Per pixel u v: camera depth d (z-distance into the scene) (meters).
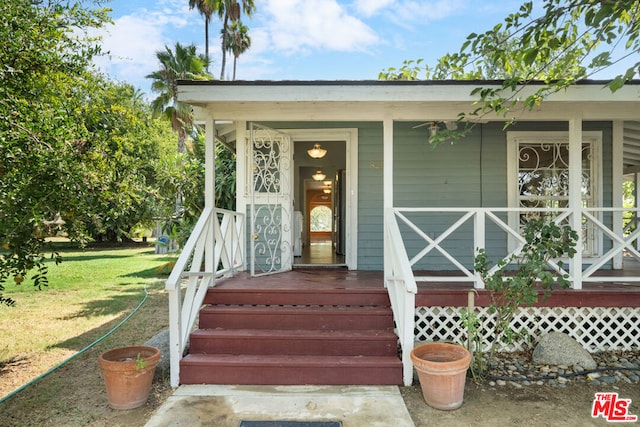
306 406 3.13
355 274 5.59
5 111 3.62
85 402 3.31
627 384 3.60
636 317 4.44
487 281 3.79
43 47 3.88
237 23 23.44
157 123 20.09
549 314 4.36
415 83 4.18
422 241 6.09
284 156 5.91
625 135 6.43
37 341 5.04
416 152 6.09
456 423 2.92
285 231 5.93
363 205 6.14
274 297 4.33
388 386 3.51
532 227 3.74
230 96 4.22
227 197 8.77
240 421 2.91
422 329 4.39
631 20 3.04
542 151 6.03
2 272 3.82
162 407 3.13
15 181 3.54
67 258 15.95
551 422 2.93
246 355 3.76
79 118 4.59
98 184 4.14
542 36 3.28
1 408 3.21
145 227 17.62
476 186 6.05
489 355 4.16
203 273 4.19
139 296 7.89
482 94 3.78
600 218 5.91
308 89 4.23
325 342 3.78
